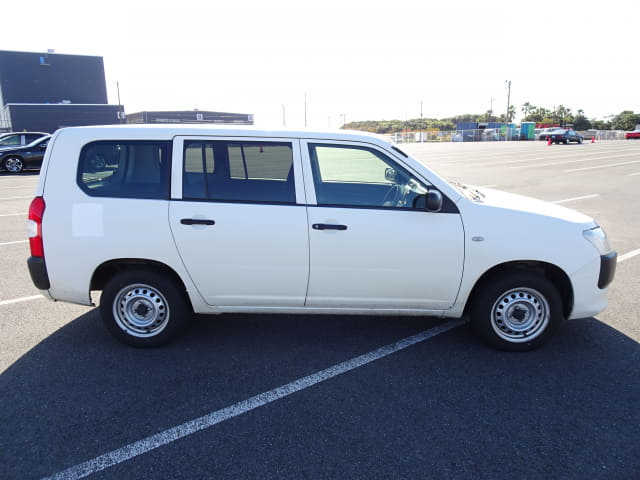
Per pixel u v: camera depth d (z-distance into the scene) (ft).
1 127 181.16
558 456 8.59
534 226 12.00
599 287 12.25
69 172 12.17
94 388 10.94
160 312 12.84
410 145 149.89
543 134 197.88
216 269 12.25
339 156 12.32
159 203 12.06
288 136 12.30
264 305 12.69
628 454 8.64
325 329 14.34
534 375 11.48
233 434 9.27
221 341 13.48
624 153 95.14
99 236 12.07
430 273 12.16
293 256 12.10
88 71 186.09
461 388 10.91
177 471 8.26
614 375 11.46
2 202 36.94
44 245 12.17
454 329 14.29
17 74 173.88
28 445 8.95
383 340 13.56
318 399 10.50
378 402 10.36
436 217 11.98
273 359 12.40
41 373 11.62
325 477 8.09
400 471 8.23
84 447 8.89
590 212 31.71
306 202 12.09
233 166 12.19
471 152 102.78
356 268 12.14
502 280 12.22
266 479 8.05
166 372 11.70
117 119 171.42
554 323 12.39
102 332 14.05
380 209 12.05
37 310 15.72
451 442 9.00
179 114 146.30
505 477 8.08
